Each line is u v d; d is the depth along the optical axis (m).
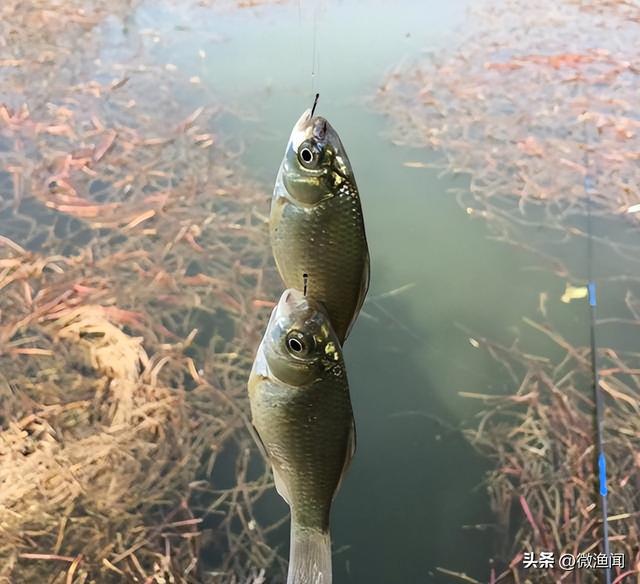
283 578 0.43
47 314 0.59
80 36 0.90
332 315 0.27
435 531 0.46
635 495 0.48
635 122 0.77
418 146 0.74
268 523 0.46
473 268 0.62
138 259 0.64
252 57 0.86
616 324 0.58
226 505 0.47
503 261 0.63
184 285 0.62
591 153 0.74
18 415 0.52
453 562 0.45
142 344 0.57
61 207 0.69
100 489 0.48
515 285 0.61
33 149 0.75
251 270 0.63
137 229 0.67
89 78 0.83
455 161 0.73
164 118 0.79
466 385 0.54
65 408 0.52
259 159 0.74
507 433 0.51
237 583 0.43
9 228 0.67
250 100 0.81
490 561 0.45
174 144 0.75
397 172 0.71
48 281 0.62
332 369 0.26
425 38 0.90
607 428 0.51
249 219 0.68
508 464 0.50
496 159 0.73
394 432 0.51
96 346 0.56
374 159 0.73
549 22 0.93
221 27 0.91
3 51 0.87
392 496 0.48
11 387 0.54
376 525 0.46
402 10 0.95
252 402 0.28
